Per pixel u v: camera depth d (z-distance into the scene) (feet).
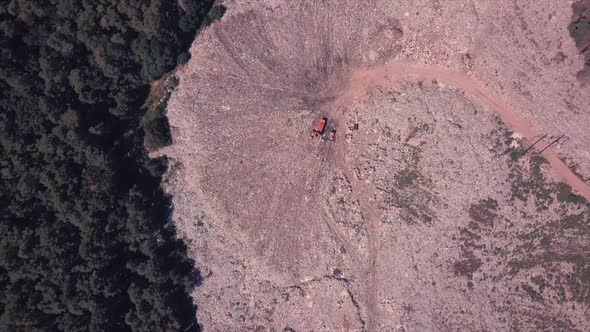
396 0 197.67
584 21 184.75
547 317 191.72
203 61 201.36
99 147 187.62
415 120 197.77
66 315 181.68
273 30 201.36
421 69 198.39
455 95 196.65
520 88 193.47
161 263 193.67
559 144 191.52
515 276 193.57
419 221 197.98
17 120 174.19
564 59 191.11
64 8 173.47
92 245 181.88
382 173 199.93
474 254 195.52
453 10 194.39
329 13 200.03
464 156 195.72
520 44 193.16
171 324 191.72
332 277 200.75
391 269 199.00
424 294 197.36
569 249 191.11
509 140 194.18
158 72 193.88
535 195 192.75
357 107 200.34
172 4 187.62
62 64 177.47
